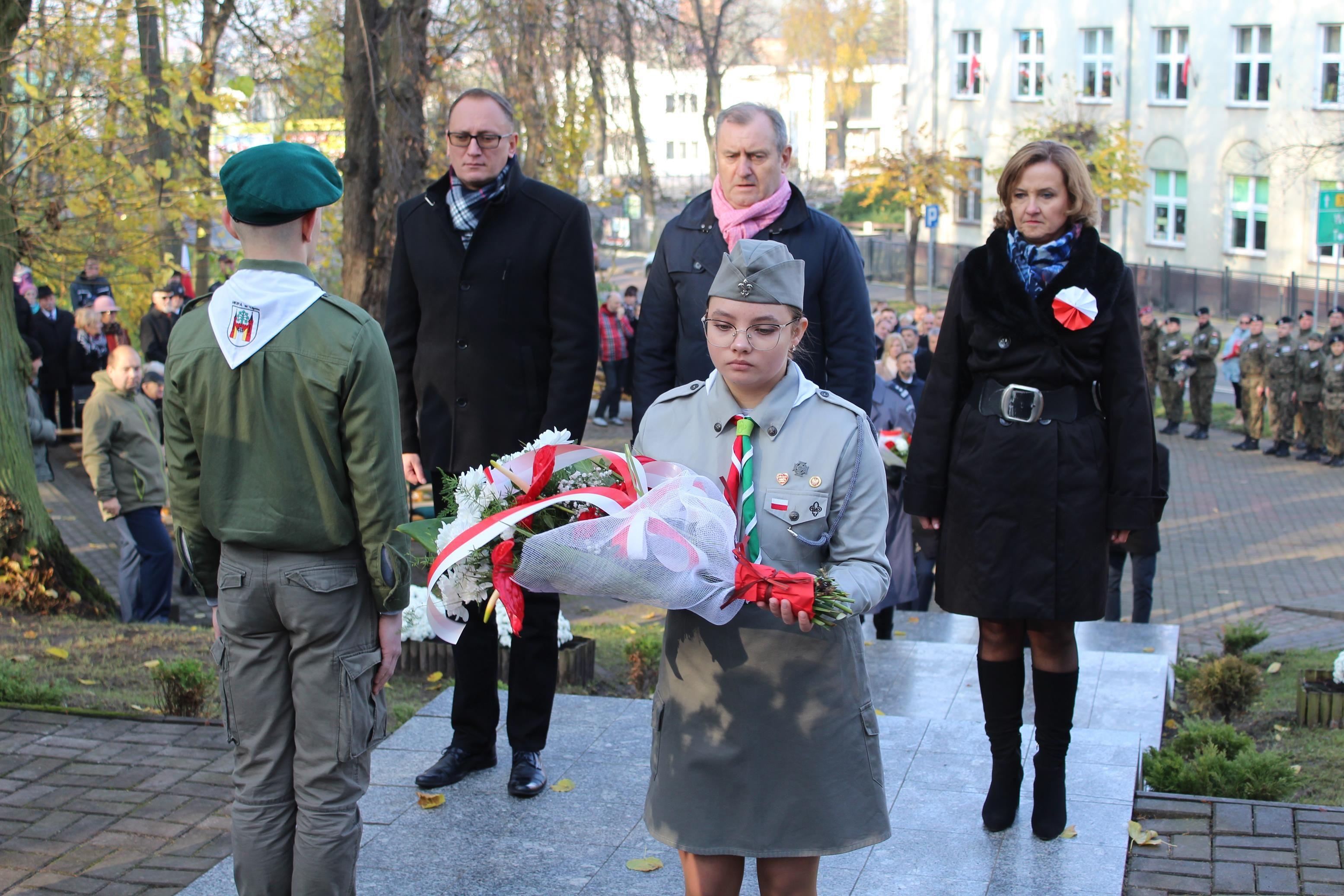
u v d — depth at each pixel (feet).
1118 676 21.57
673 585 8.11
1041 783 12.21
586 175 51.49
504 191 13.34
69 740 16.76
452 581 8.95
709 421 9.09
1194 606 38.73
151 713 18.07
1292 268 102.42
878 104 224.94
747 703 8.71
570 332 13.38
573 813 12.98
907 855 11.93
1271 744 20.03
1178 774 14.99
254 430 9.61
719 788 8.75
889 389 27.35
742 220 13.12
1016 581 11.84
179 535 10.18
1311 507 52.11
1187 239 112.06
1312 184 99.91
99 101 28.76
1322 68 98.99
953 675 22.86
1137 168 101.40
